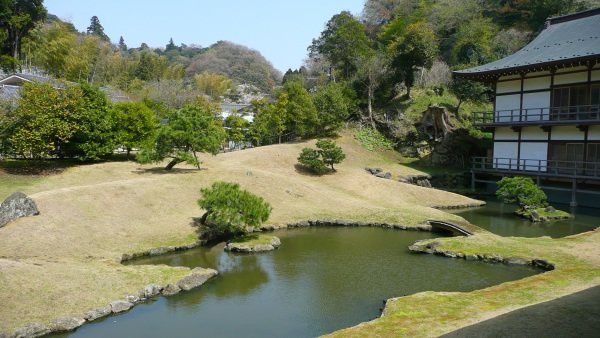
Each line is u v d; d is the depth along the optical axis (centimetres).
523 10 6141
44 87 2758
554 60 2816
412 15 6525
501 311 1068
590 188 2906
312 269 1639
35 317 1116
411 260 1748
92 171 2695
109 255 1645
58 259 1506
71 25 8281
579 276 1357
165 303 1312
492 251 1745
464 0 6650
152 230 1961
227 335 1117
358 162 3994
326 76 6378
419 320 1032
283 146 4025
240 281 1508
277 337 1111
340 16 5806
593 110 2848
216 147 2877
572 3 5562
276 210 2503
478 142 4056
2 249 1503
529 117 3222
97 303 1228
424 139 4419
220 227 2062
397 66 4844
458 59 5503
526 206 2630
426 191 3159
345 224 2403
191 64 14038
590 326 957
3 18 5528
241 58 14775
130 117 3145
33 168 2670
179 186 2509
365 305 1307
